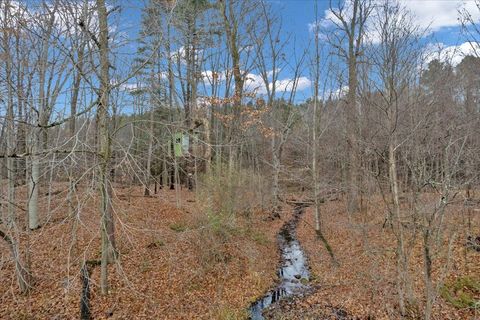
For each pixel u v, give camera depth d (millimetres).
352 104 12086
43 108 6980
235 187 16703
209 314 8984
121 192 15641
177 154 8781
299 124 23234
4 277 8820
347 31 16734
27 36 7633
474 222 11727
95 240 11711
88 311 8180
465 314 7652
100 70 7426
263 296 10734
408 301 8414
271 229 19016
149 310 8695
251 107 19578
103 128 7320
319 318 8984
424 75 9258
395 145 8117
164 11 7043
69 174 6207
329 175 18141
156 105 7895
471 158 7672
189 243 12438
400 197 9484
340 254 13320
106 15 7289
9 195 7504
